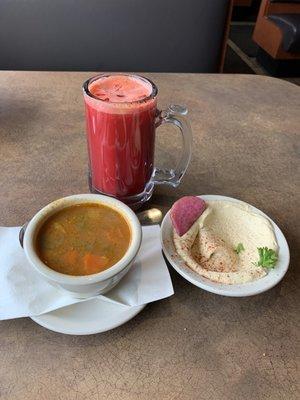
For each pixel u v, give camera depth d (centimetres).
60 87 101
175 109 65
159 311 49
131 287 49
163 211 65
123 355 44
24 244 46
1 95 96
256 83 111
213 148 82
